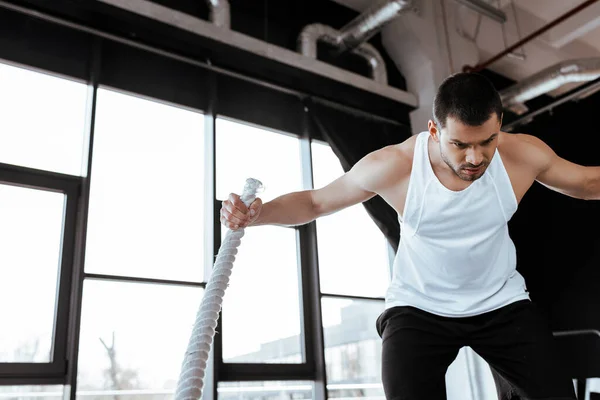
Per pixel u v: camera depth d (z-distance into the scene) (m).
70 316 3.36
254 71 4.52
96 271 3.50
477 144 1.30
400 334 1.60
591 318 4.82
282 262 4.39
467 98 1.27
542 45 6.32
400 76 5.62
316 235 4.50
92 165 3.65
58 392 3.27
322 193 1.69
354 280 4.69
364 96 5.02
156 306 3.67
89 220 3.58
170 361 3.61
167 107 4.20
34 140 3.56
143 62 4.13
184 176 4.09
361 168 1.66
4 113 3.51
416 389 1.52
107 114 3.90
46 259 3.41
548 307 5.05
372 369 4.57
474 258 1.59
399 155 1.62
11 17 3.68
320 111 4.83
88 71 3.89
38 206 3.48
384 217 4.60
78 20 3.82
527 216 5.29
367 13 4.74
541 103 6.68
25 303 3.27
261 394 3.99
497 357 1.60
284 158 4.72
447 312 1.61
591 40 6.57
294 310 4.33
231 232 1.14
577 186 1.59
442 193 1.54
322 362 4.21
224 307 3.97
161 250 3.79
